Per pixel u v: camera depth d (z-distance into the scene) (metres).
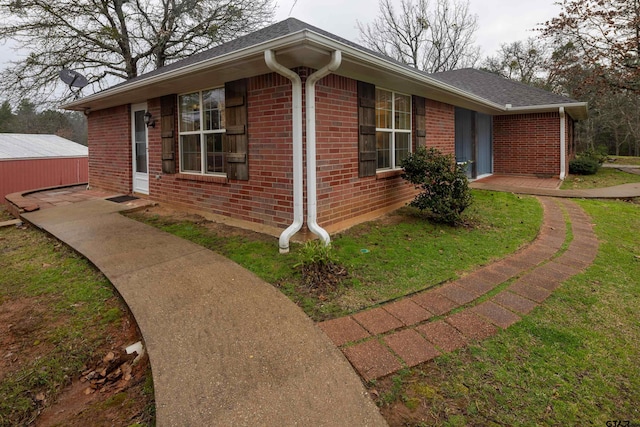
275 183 5.11
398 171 6.90
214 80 5.52
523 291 3.50
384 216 6.40
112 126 8.74
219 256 4.39
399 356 2.44
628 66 12.69
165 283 3.61
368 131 5.91
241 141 5.43
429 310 3.09
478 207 7.26
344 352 2.48
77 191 9.51
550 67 16.31
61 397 2.27
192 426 1.83
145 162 7.91
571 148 15.41
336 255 4.36
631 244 5.08
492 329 2.80
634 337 2.72
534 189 9.77
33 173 14.89
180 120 6.76
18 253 4.88
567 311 3.11
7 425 2.04
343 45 4.09
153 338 2.62
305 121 4.65
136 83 6.05
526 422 1.91
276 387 2.12
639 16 11.83
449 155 6.43
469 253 4.59
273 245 4.79
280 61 4.39
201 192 6.39
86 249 4.68
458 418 1.94
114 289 3.58
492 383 2.20
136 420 2.03
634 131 24.08
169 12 16.33
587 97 21.06
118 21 15.78
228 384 2.14
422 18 26.44
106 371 2.47
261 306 3.12
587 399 2.07
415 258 4.36
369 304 3.20
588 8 12.94
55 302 3.43
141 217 6.50
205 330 2.73
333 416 1.90
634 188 9.87
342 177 5.43
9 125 23.94
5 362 2.57
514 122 13.03
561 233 5.59
